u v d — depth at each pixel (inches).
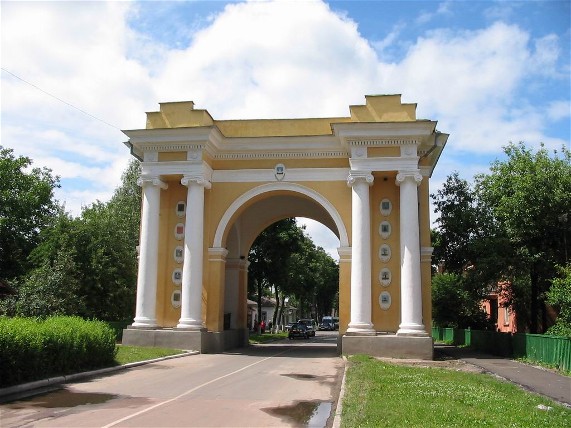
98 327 587.8
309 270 2453.2
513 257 967.6
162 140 883.4
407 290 805.9
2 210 1534.2
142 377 541.0
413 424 303.3
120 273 1178.0
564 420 335.3
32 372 463.8
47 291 994.1
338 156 895.7
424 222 876.0
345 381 498.3
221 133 899.4
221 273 902.4
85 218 1263.5
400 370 590.6
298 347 1132.5
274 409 385.1
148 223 882.1
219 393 451.5
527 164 975.6
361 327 805.9
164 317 898.7
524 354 807.1
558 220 928.3
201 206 878.4
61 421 333.4
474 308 1317.7
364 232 828.6
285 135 917.8
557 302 759.1
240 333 1091.9
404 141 837.2
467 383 496.4
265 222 1126.4
